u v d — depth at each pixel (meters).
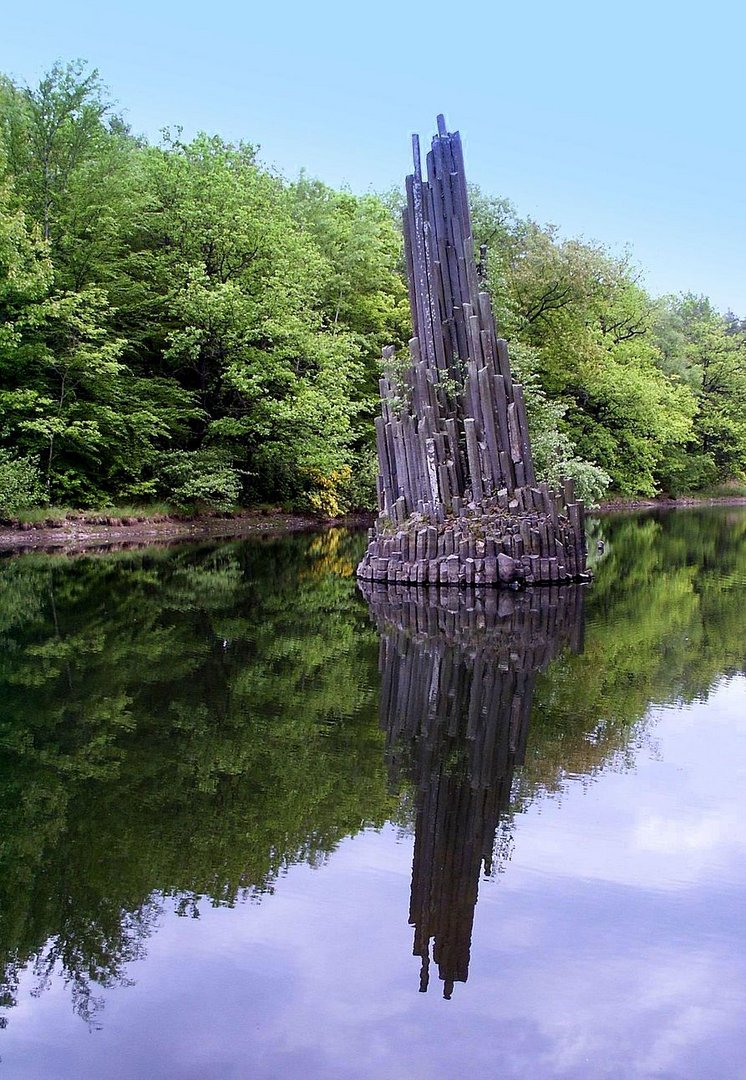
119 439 34.22
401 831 7.33
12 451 30.92
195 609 17.58
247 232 36.53
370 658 13.59
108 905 6.06
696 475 69.06
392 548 21.95
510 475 21.98
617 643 15.03
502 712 10.79
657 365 65.75
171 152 37.25
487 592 20.80
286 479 41.59
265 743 9.45
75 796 7.89
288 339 37.50
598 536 36.97
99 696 11.08
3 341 28.70
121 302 35.28
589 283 46.12
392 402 22.89
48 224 32.28
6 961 5.40
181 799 7.88
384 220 48.66
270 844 7.04
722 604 19.47
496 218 44.31
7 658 12.95
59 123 32.59
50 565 23.52
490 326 21.62
